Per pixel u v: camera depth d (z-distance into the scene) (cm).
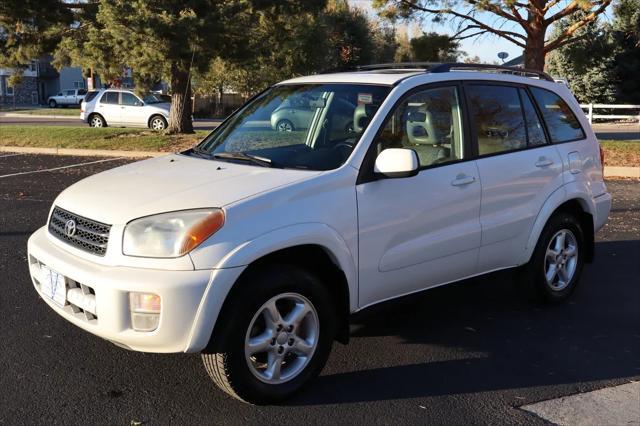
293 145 429
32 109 4759
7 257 630
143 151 1623
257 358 362
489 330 477
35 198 955
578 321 496
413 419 346
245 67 1958
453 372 405
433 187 418
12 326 457
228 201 336
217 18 1512
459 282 454
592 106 2484
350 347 441
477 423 342
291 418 344
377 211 387
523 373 405
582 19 1595
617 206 953
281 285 344
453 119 449
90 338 440
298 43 3231
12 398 357
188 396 365
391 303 412
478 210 450
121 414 344
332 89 446
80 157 1567
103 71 1727
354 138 399
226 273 320
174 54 1480
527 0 1560
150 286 311
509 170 471
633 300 546
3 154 1611
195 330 316
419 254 415
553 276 523
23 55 1853
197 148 474
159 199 344
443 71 459
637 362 423
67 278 346
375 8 1688
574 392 379
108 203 353
